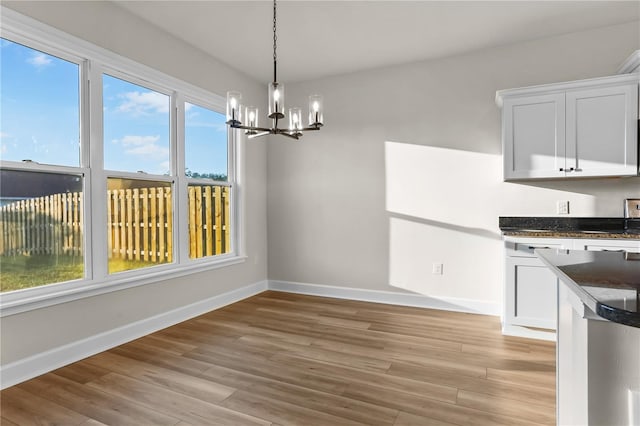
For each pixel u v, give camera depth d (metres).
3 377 2.09
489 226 3.47
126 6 2.74
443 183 3.65
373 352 2.59
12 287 2.20
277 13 2.84
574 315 1.20
